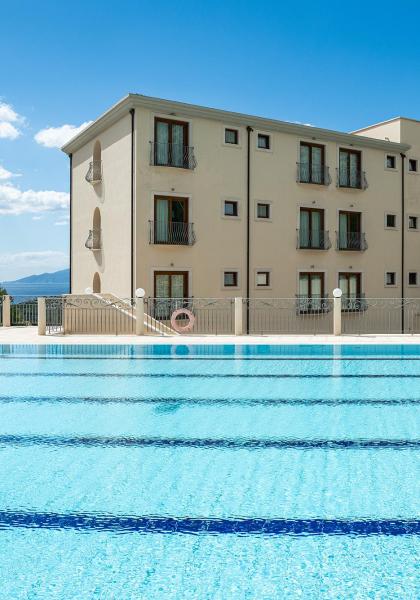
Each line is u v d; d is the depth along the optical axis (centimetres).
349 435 661
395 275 2886
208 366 1216
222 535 389
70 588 323
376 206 2803
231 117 2353
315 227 2644
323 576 334
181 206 2297
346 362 1279
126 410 795
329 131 2595
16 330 2020
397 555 360
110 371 1152
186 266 2283
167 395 904
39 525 408
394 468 538
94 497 463
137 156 2167
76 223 2772
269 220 2484
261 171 2461
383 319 2834
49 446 614
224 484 494
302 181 2548
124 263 2272
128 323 1834
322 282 2664
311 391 940
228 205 2412
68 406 819
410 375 1106
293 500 455
